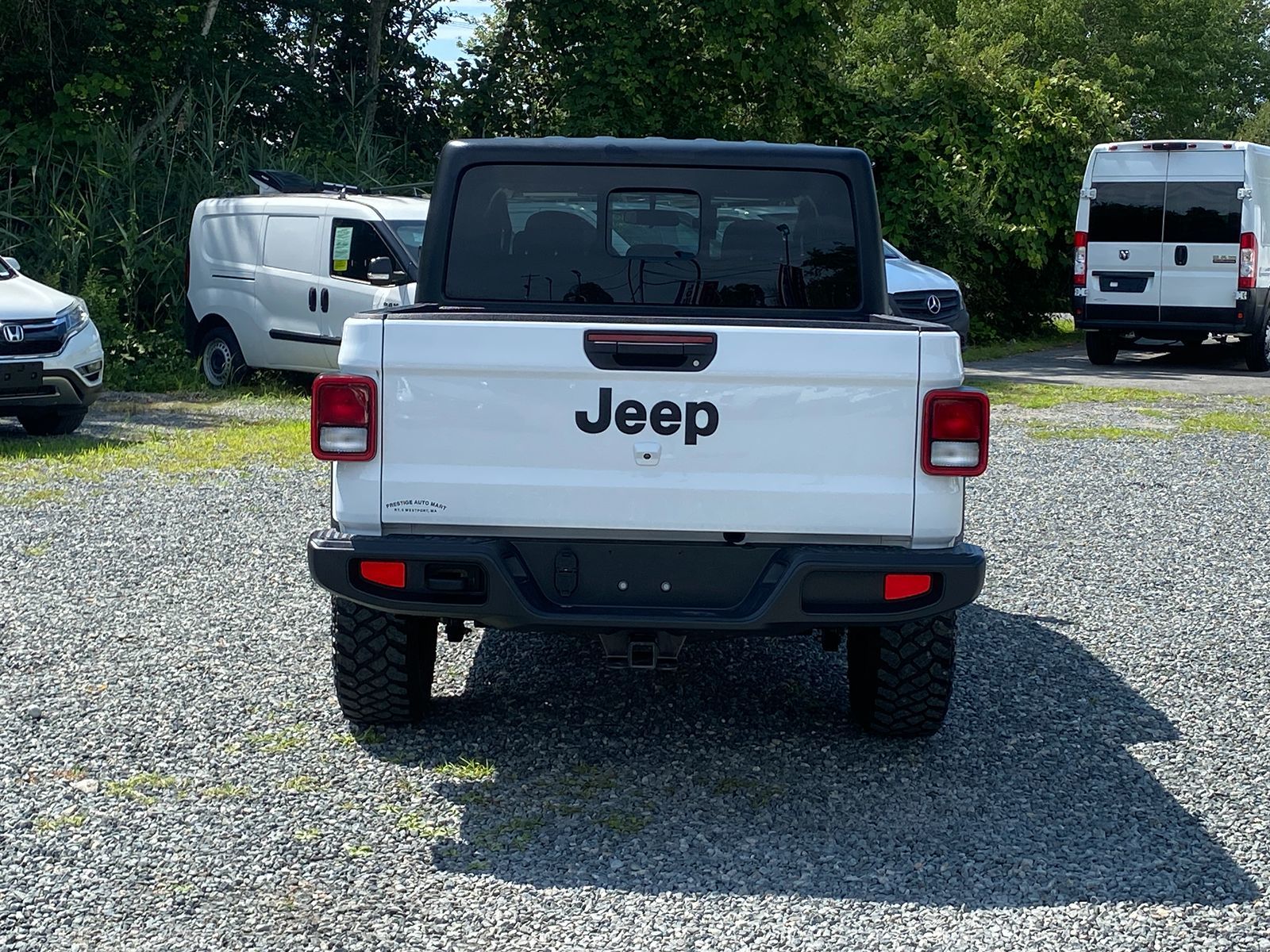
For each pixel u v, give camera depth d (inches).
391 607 178.2
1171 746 204.2
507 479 176.7
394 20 984.3
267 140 875.4
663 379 174.7
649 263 217.8
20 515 345.4
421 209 551.8
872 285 218.5
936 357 174.6
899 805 180.4
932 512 176.9
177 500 367.9
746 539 179.6
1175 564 319.9
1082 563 319.6
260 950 138.7
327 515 352.5
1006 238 859.4
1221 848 167.8
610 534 178.9
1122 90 1503.4
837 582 176.9
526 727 208.4
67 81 776.9
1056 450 476.4
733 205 216.8
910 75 918.4
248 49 911.0
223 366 609.3
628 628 176.6
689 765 194.2
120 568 295.4
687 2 840.3
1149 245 749.9
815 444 175.6
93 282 648.4
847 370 173.9
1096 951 141.1
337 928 143.6
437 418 176.4
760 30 824.9
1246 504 390.3
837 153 216.7
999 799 183.0
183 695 217.0
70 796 177.2
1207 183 733.3
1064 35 1469.0
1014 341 943.0
